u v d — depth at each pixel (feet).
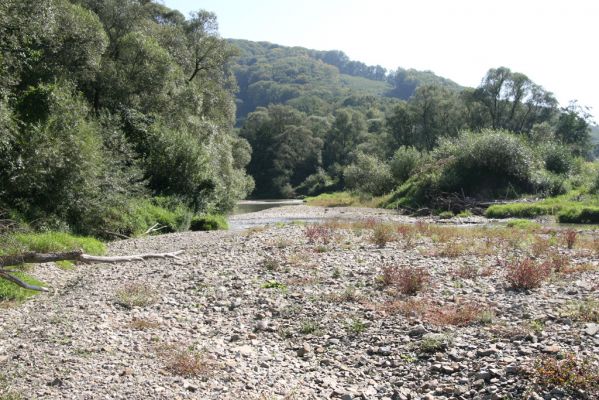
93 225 86.28
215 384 25.31
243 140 270.26
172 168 123.44
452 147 176.35
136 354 29.22
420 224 88.99
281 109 434.30
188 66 165.37
